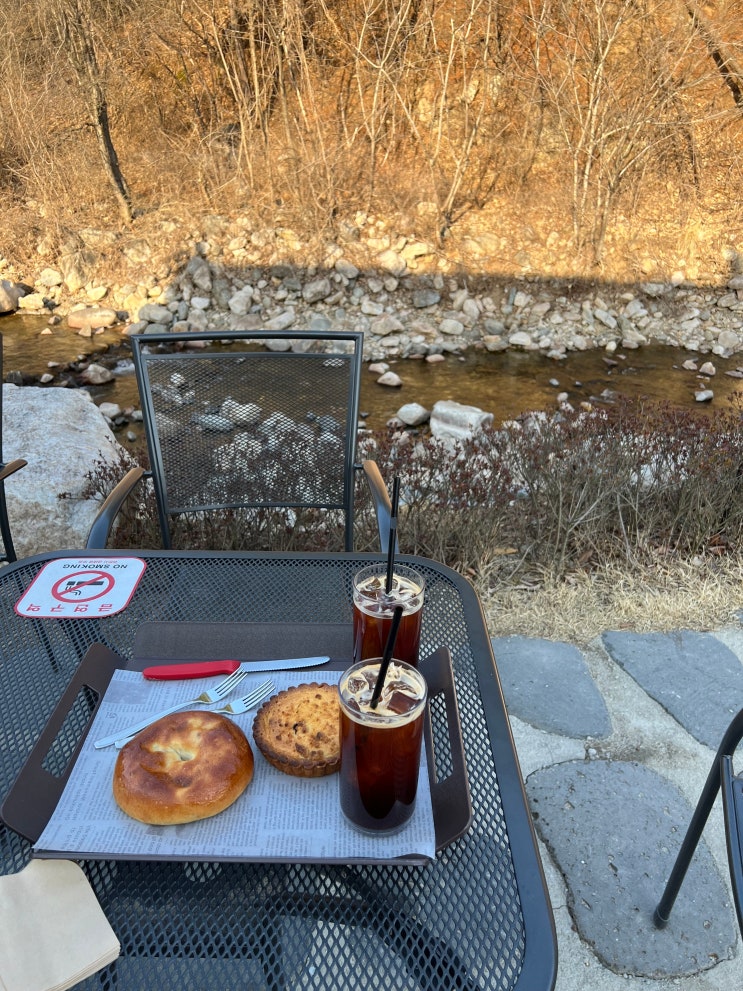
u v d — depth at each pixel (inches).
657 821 71.5
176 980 30.9
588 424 123.2
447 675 45.2
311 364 86.0
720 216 283.6
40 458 115.2
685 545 118.8
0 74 263.1
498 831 37.0
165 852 33.9
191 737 38.4
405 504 114.0
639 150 275.4
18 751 40.9
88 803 36.4
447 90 292.7
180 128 305.6
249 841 34.7
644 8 258.8
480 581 108.3
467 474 113.0
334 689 43.6
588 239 273.6
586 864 67.0
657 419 130.7
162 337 83.0
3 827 36.5
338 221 277.9
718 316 268.1
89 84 256.7
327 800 37.3
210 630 49.4
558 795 73.9
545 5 260.4
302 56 266.5
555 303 268.4
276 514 111.4
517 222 284.0
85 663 45.1
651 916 62.9
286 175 277.3
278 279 266.8
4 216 278.5
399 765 33.3
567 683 89.1
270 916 33.1
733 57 275.3
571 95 277.7
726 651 95.4
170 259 268.8
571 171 281.6
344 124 281.9
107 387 212.7
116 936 31.8
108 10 255.1
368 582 45.1
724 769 52.1
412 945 32.0
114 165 278.1
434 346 246.7
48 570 56.4
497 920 33.0
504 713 44.3
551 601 104.6
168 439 85.0
